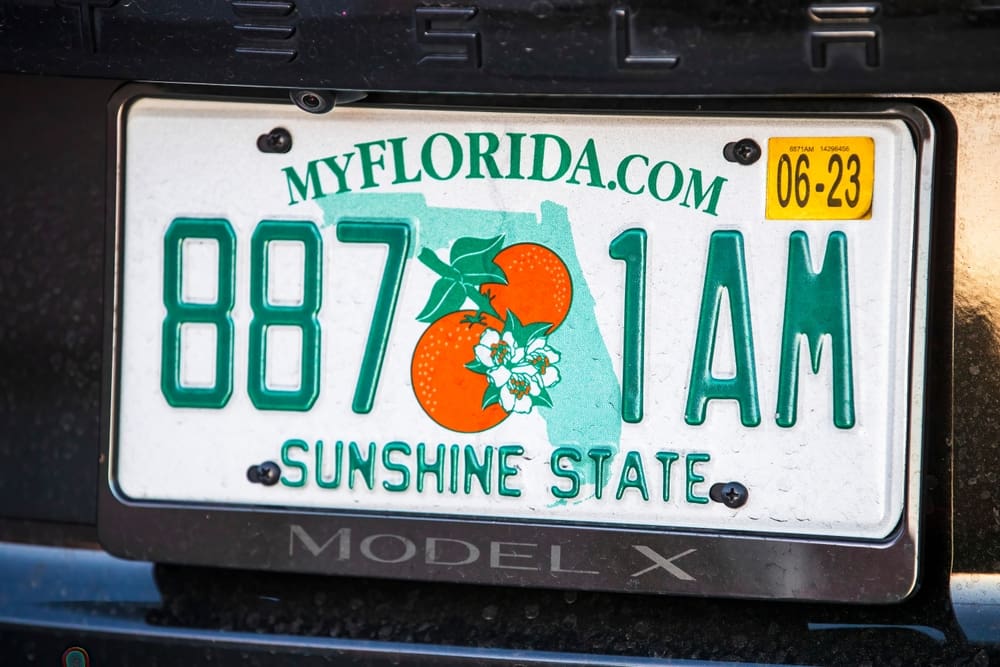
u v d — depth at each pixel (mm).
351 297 1727
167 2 1587
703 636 1737
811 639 1721
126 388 1795
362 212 1715
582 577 1720
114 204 1771
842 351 1668
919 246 1643
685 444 1694
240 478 1777
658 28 1511
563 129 1667
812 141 1646
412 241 1708
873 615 1716
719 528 1701
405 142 1695
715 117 1649
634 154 1664
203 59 1596
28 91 1784
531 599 1765
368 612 1789
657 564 1708
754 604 1736
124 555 1812
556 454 1709
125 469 1806
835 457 1681
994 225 1644
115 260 1776
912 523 1672
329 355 1738
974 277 1655
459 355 1713
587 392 1697
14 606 1838
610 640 1747
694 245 1671
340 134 1707
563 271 1688
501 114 1672
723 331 1677
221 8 1577
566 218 1682
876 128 1638
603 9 1515
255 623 1801
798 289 1665
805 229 1660
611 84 1540
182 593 1826
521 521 1725
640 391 1690
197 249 1758
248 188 1738
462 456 1725
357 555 1757
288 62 1582
